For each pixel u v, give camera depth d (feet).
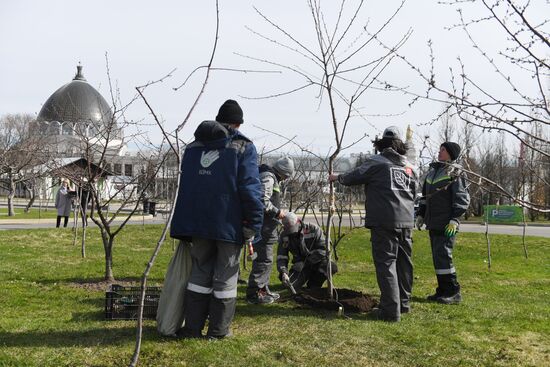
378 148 18.95
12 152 92.07
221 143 15.25
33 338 15.05
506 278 28.71
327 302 19.06
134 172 46.70
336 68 19.08
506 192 10.24
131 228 49.57
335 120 19.10
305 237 22.82
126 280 25.02
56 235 43.19
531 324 17.90
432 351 14.78
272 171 20.95
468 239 46.75
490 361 14.12
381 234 17.93
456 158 21.52
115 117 27.94
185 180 15.25
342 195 39.91
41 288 22.38
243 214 15.24
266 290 20.88
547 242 45.52
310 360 13.92
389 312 17.85
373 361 13.98
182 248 15.64
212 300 15.28
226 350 14.24
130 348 14.32
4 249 35.04
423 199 22.44
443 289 21.72
